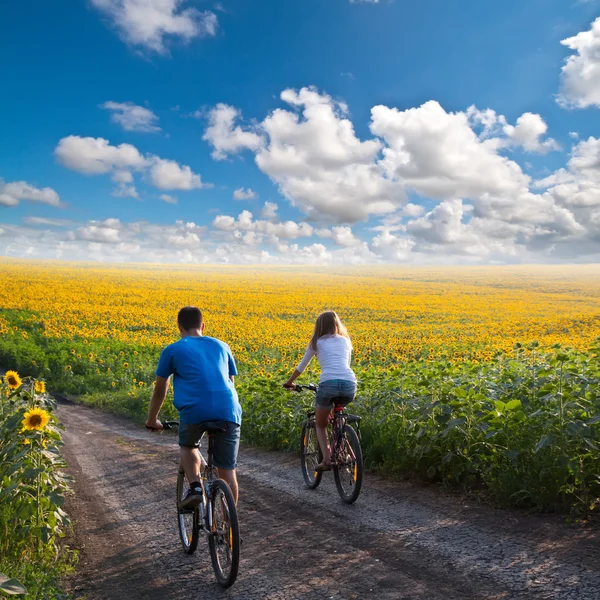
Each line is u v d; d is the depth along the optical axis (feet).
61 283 143.74
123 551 14.99
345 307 114.11
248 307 111.65
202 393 13.16
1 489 14.44
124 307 105.81
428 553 13.33
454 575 12.09
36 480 14.23
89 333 79.61
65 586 12.94
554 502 15.60
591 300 132.05
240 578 12.80
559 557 12.45
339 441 18.51
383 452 22.06
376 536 14.71
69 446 32.14
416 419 21.29
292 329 83.61
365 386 27.71
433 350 56.95
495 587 11.39
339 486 18.48
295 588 12.09
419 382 20.71
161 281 164.35
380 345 61.31
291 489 20.11
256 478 22.17
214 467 13.89
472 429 19.02
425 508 16.71
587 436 15.49
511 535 13.99
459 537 14.16
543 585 11.27
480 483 18.31
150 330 86.84
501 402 17.60
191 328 14.80
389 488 19.20
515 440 17.57
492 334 80.84
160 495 20.27
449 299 130.72
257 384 33.96
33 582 12.26
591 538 13.33
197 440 13.47
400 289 155.22
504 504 16.20
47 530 13.55
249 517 17.10
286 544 14.61
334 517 16.57
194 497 12.76
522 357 26.78
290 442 27.37
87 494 21.02
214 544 13.07
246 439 30.55
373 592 11.63
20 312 96.73
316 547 14.26
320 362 19.06
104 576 13.47
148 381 57.93
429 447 19.16
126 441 33.55
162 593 12.42
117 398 50.88
